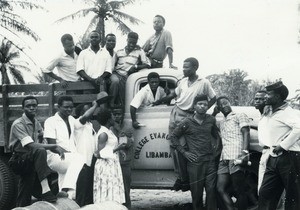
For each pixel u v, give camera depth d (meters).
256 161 6.52
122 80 6.88
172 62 7.78
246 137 6.25
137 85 6.86
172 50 7.79
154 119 6.70
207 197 6.30
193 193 6.29
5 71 33.47
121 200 6.22
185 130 6.31
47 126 6.14
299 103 6.65
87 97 6.74
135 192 9.57
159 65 7.84
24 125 6.06
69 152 6.13
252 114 6.77
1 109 7.05
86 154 6.32
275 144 5.55
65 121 6.26
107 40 7.24
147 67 7.23
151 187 6.72
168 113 6.69
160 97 6.80
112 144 6.25
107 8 25.72
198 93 6.50
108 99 6.63
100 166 6.18
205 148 6.30
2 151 7.09
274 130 5.55
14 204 6.98
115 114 6.51
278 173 5.46
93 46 6.94
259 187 5.79
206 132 6.31
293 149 5.43
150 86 6.70
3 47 33.28
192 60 6.49
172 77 6.87
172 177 6.65
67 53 7.17
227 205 6.20
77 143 6.32
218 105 6.43
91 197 6.42
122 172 6.42
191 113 6.51
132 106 6.63
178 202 8.25
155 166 6.66
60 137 6.13
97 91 6.87
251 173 6.51
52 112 6.79
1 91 6.99
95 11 25.45
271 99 5.57
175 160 6.43
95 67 6.85
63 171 6.08
